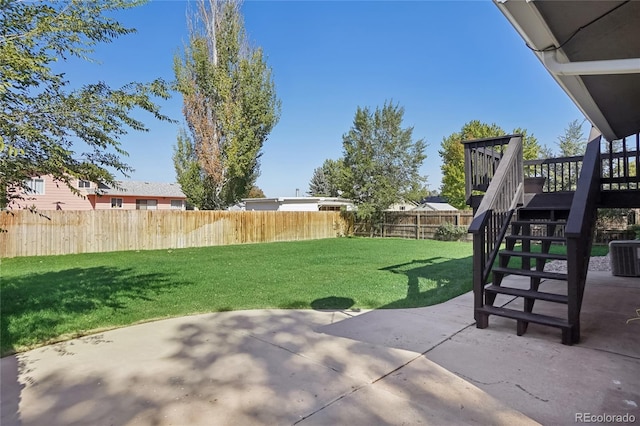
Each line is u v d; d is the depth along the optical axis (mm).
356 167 18031
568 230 3193
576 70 2301
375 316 4180
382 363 2836
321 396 2318
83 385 2506
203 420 2053
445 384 2469
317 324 3895
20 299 4914
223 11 18344
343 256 10109
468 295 5293
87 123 3123
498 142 4914
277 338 3455
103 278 6586
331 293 5379
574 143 20750
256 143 19484
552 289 5605
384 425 1981
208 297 5129
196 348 3215
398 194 17703
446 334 3516
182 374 2676
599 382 2471
